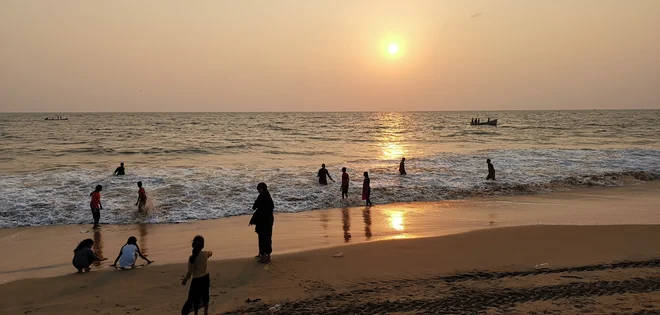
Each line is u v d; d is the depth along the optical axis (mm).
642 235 11492
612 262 9203
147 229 13633
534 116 167875
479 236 11594
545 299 7121
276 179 20844
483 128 81188
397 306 6957
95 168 24406
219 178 20781
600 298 7125
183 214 15383
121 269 9422
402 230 13016
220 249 11117
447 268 9000
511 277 8336
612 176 22672
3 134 59031
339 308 6957
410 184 20500
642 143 45094
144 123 101812
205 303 6852
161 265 9680
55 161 28766
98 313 7191
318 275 8734
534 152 31797
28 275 9352
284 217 15211
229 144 43125
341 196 18172
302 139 51750
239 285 8258
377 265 9297
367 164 26219
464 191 19531
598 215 14867
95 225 14055
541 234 11719
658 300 7008
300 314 6766
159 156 32406
